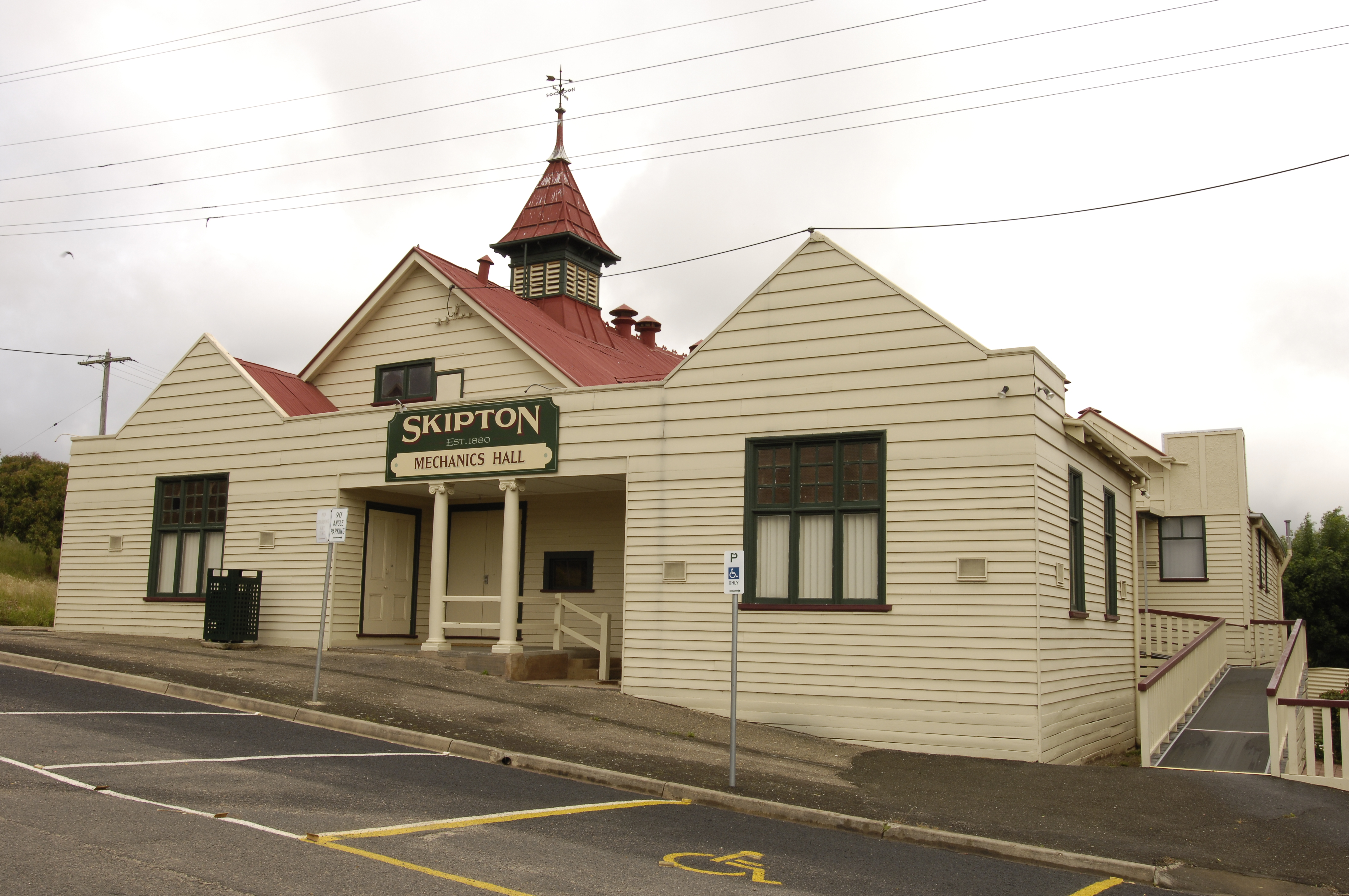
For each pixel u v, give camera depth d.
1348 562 43.06
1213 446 28.88
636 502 16.28
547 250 25.42
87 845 7.13
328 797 9.11
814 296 15.40
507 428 17.69
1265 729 15.76
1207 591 28.27
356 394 21.55
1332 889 8.12
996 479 13.92
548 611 20.52
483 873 7.10
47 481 45.66
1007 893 7.57
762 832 9.16
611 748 12.55
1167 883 8.16
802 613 14.84
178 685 14.39
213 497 20.89
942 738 13.77
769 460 15.54
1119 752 17.44
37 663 15.63
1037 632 13.48
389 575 20.70
